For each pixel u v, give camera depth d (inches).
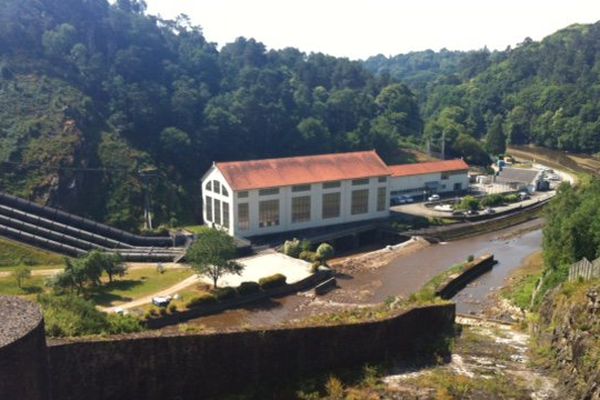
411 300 1667.1
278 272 2431.1
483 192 4227.4
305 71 6505.9
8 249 2485.2
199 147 4055.1
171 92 4576.8
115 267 2239.2
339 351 1102.4
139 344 873.5
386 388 1038.4
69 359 804.6
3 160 3083.2
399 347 1198.9
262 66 6304.1
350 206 3240.7
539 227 3516.2
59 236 2674.7
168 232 3068.4
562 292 1376.7
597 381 909.8
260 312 2054.6
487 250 2979.8
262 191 2923.2
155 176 3523.6
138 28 5315.0
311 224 3117.6
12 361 583.2
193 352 927.7
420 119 6820.9
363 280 2459.4
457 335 1352.1
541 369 1140.5
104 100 4082.2
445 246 3065.9
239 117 4443.9
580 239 1779.0
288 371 1043.3
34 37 4286.4
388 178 3339.1
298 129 4692.4
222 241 2196.1
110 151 3528.5
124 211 3233.3
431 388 1039.6
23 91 3681.1
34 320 645.3
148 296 2092.8
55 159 3174.2
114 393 853.8
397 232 3174.2
